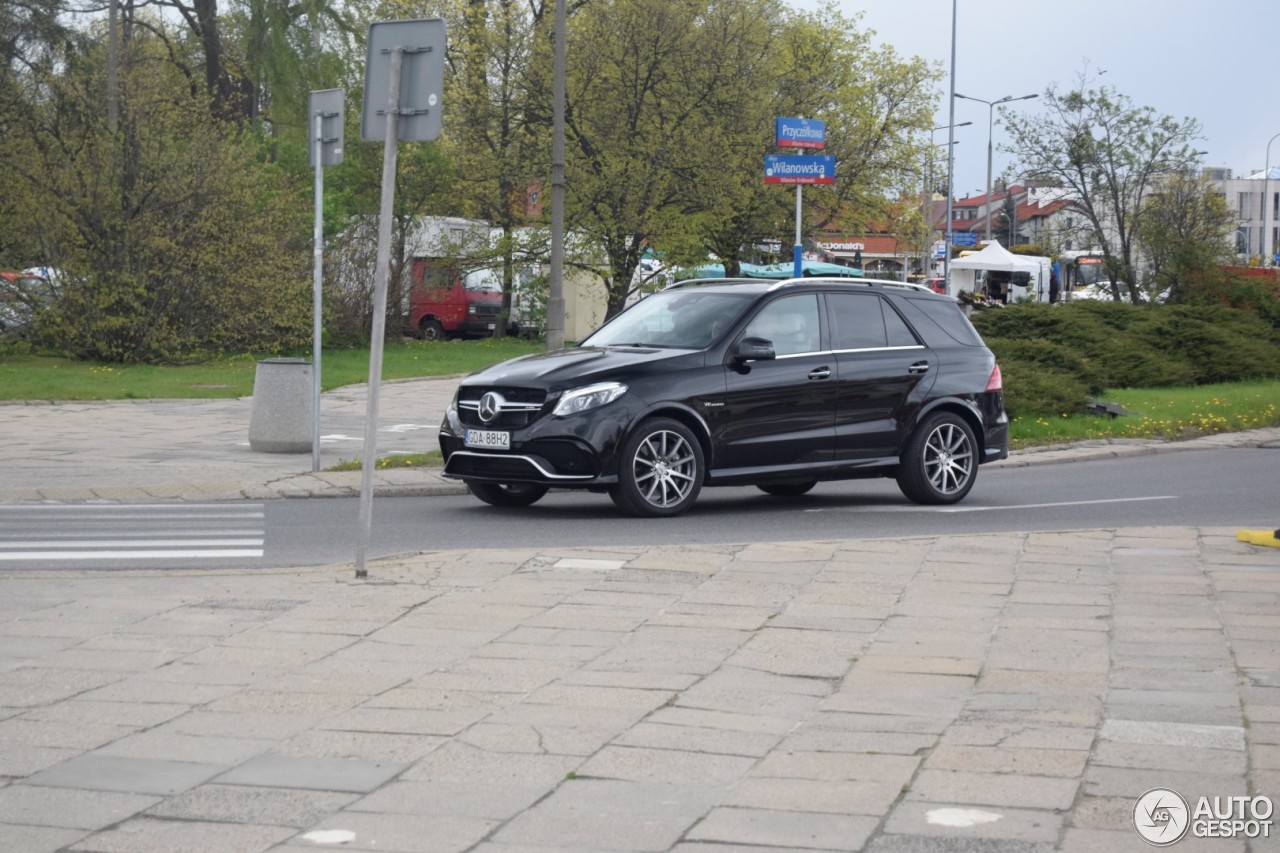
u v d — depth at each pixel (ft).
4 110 98.78
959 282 196.44
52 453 54.08
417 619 25.35
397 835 14.96
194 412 70.54
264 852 14.49
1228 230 128.98
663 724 18.99
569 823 15.29
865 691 20.70
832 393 42.80
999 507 43.65
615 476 39.60
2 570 31.50
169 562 32.83
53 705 19.94
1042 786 16.34
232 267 103.14
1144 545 33.35
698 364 41.01
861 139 163.73
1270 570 30.22
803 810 15.64
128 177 98.89
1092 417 71.15
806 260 193.67
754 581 28.73
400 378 93.50
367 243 124.88
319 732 18.66
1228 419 72.33
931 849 14.44
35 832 15.06
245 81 152.05
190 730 18.76
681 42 131.64
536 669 21.90
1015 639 23.91
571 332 149.48
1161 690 20.63
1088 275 181.57
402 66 29.60
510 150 132.36
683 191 133.49
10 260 100.53
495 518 40.40
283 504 43.60
